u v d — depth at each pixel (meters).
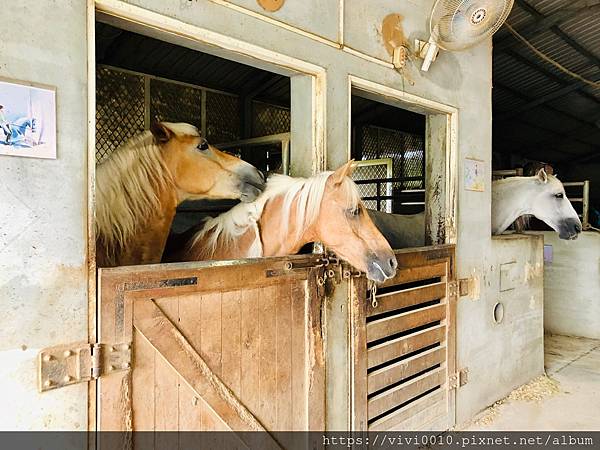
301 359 1.73
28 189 1.07
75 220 1.16
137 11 1.27
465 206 2.71
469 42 2.18
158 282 1.30
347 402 1.93
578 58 5.37
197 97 3.89
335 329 1.87
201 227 2.00
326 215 1.63
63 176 1.13
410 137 6.34
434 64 2.47
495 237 3.11
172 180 1.85
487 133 2.96
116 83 3.36
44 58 1.10
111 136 3.34
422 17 2.39
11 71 1.05
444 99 2.54
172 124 1.87
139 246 1.75
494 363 2.97
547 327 4.95
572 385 3.34
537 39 4.79
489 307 2.92
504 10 2.09
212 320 1.45
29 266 1.08
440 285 2.48
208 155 1.89
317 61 1.81
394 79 2.21
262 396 1.60
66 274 1.14
